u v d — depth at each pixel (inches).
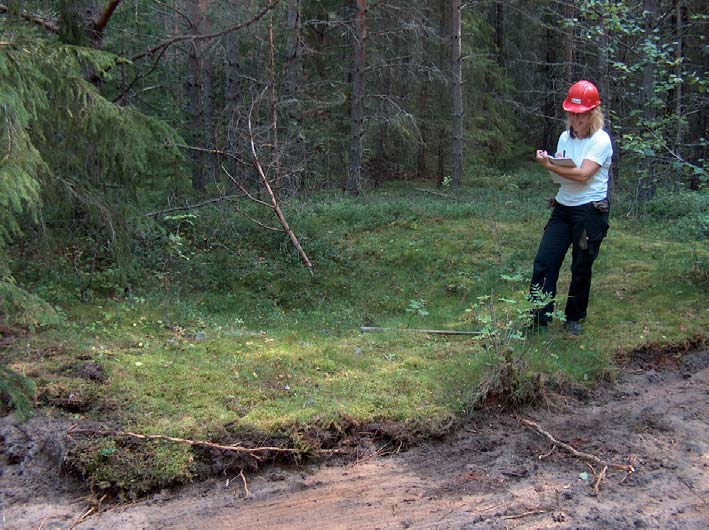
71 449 139.5
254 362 188.7
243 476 142.6
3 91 171.8
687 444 153.0
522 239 351.9
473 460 149.2
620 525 122.6
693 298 243.8
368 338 220.7
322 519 128.4
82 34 262.8
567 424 164.6
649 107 369.4
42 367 172.9
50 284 243.3
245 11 507.8
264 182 332.5
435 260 326.0
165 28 566.3
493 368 174.6
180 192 338.0
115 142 236.2
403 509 131.0
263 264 314.0
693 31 497.7
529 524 124.2
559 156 209.6
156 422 151.2
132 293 256.8
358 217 406.3
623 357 203.0
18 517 126.7
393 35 676.7
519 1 808.9
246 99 446.6
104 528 124.6
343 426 156.4
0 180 156.1
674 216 393.1
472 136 731.4
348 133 697.0
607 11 327.0
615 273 280.1
